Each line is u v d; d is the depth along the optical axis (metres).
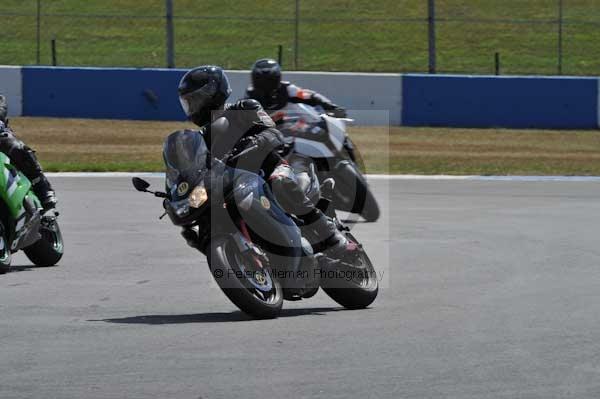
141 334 22.56
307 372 19.36
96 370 19.45
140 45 100.00
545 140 74.62
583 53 97.62
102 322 23.94
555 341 22.05
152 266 32.22
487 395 17.91
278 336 22.41
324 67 93.88
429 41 80.62
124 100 79.50
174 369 19.53
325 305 26.61
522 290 28.31
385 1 106.56
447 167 62.34
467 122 79.50
